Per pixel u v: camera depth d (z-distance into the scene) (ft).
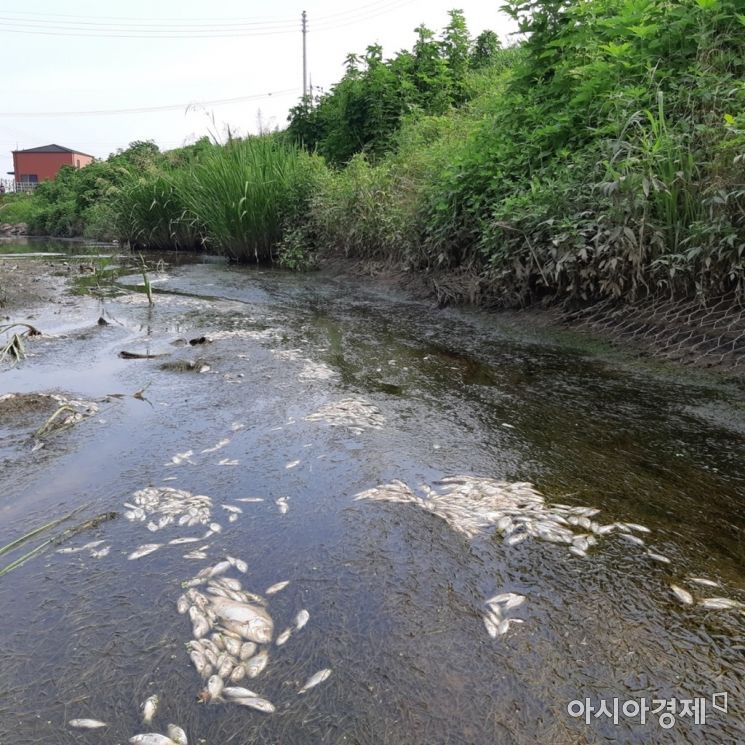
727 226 12.19
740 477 7.99
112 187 49.83
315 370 13.15
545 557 6.22
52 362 13.89
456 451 8.89
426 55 41.11
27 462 8.53
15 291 24.16
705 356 12.28
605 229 14.46
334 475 8.08
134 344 15.61
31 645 5.08
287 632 5.16
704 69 15.42
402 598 5.57
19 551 6.43
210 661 4.87
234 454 8.77
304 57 130.72
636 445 9.04
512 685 4.57
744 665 4.78
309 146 45.85
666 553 6.30
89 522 6.92
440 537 6.57
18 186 168.14
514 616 5.33
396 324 18.04
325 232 31.27
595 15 19.71
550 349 14.55
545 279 16.19
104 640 5.12
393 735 4.16
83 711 4.41
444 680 4.62
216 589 5.74
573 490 7.67
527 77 21.77
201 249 45.21
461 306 19.47
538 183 16.99
